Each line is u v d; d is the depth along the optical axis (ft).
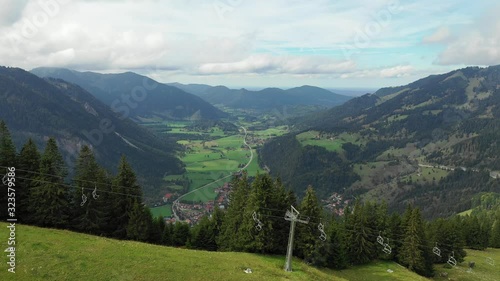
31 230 158.10
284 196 225.56
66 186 211.20
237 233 224.12
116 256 136.98
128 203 225.56
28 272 111.75
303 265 189.78
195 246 259.39
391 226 286.25
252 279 136.67
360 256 246.68
